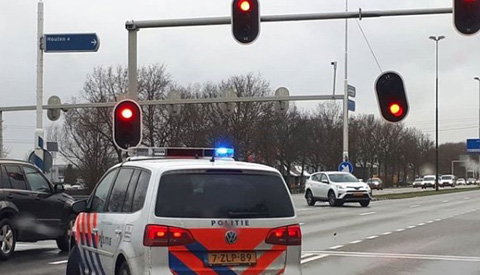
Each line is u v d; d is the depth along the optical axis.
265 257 6.89
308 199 35.38
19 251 14.49
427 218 24.73
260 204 6.96
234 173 7.00
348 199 32.97
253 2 13.81
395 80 12.51
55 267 11.93
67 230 14.19
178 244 6.61
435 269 11.73
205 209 6.75
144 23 15.23
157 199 6.71
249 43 13.88
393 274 11.16
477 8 13.06
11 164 13.18
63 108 28.86
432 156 103.69
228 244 6.74
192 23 15.03
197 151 8.58
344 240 16.77
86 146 55.47
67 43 18.78
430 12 14.12
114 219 7.50
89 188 50.59
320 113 74.69
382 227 20.64
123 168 8.03
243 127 58.59
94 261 8.12
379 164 88.94
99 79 58.22
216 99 27.98
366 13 14.38
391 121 12.52
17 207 12.95
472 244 15.79
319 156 74.06
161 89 58.72
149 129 57.97
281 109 29.28
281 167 70.25
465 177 126.56
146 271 6.57
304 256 13.53
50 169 21.84
